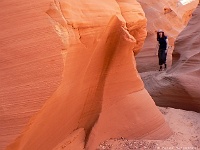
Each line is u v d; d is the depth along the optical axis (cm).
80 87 396
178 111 638
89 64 405
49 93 273
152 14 1238
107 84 460
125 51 455
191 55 707
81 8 370
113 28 431
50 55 280
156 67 1066
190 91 650
